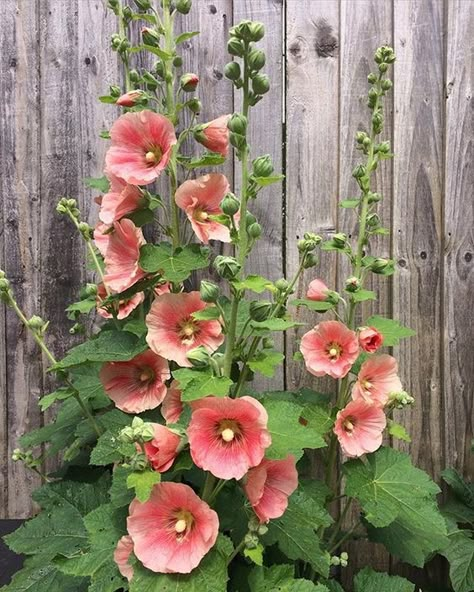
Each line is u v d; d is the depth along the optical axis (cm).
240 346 69
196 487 93
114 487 73
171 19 84
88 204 111
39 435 99
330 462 97
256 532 65
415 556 90
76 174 111
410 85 107
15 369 114
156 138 74
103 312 95
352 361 85
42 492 89
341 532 110
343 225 108
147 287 79
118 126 74
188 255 74
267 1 106
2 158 112
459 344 109
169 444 62
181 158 84
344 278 108
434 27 106
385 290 109
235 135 66
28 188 112
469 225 108
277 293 74
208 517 61
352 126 107
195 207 75
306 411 90
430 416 110
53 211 112
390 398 88
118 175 73
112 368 82
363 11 106
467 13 106
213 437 61
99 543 71
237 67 66
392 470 89
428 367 109
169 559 61
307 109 107
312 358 87
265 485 66
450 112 107
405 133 107
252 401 59
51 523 86
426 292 108
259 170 65
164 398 78
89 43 109
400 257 108
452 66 106
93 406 96
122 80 109
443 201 108
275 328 64
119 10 93
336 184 108
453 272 108
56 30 110
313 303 91
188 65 107
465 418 109
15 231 112
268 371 66
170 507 63
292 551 75
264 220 108
